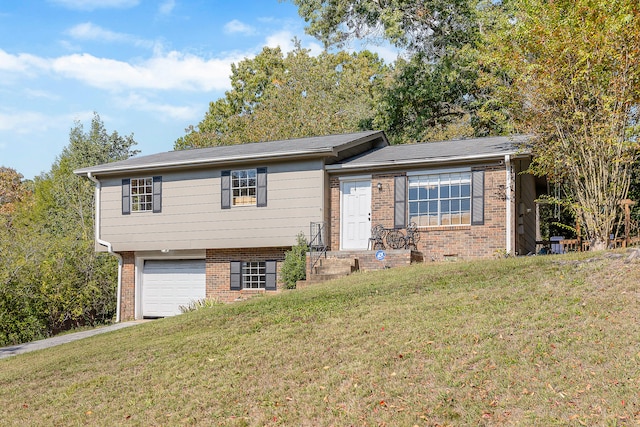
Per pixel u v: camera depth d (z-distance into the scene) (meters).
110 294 25.02
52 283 22.34
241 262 20.55
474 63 24.52
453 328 9.77
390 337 9.88
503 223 17.27
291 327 11.38
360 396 8.14
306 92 42.31
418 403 7.68
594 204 14.45
